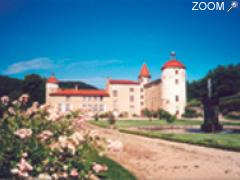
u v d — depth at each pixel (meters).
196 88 110.50
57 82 90.12
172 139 19.97
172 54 81.69
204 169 10.59
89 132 5.73
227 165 11.34
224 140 20.30
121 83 90.38
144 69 99.56
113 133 25.86
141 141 19.52
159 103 82.62
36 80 79.81
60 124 6.07
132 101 90.81
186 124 44.06
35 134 5.58
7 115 5.98
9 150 5.11
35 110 6.33
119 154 13.86
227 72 96.12
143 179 8.95
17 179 4.94
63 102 85.12
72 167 5.27
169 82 78.94
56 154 5.30
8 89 85.19
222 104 69.75
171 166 11.18
